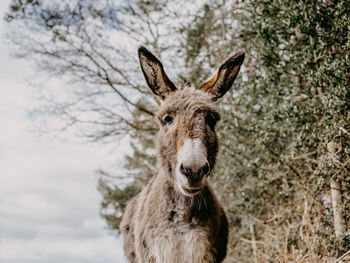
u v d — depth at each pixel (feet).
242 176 20.53
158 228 10.61
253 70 18.65
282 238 17.39
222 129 21.75
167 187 10.79
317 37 14.28
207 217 10.69
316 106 14.38
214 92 12.13
